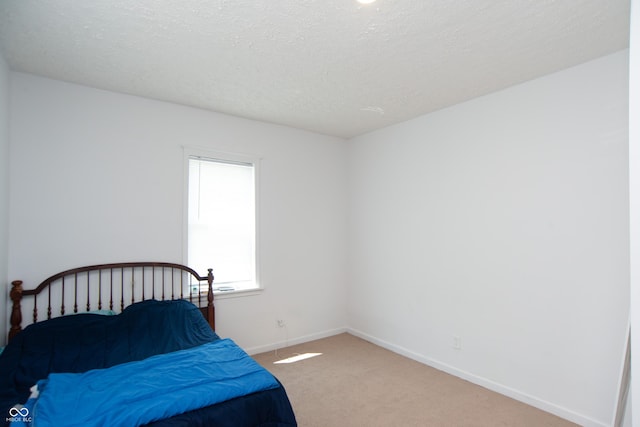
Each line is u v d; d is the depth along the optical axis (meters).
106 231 2.87
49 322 2.41
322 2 1.73
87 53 2.28
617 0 1.70
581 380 2.36
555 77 2.52
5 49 2.23
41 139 2.64
